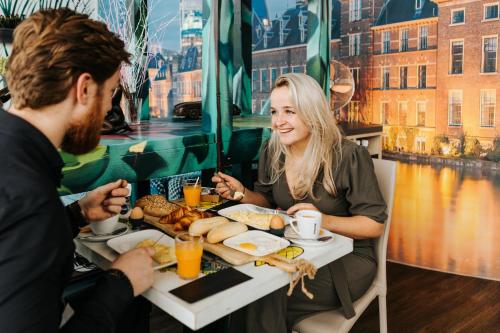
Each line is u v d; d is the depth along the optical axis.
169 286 1.00
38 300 0.73
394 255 3.07
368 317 2.28
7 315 0.70
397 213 3.42
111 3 2.73
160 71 3.11
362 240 1.60
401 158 3.38
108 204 1.27
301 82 1.59
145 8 2.80
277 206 1.82
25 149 0.78
